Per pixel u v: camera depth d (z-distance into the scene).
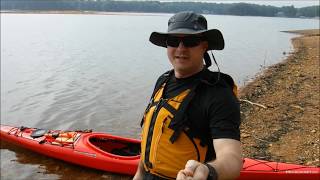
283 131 9.23
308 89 13.78
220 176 1.78
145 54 31.52
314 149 7.89
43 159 8.98
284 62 23.47
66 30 65.19
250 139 8.89
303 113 10.58
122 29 70.19
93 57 29.27
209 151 2.23
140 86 17.62
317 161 7.36
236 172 1.88
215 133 2.05
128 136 10.66
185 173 1.65
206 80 2.24
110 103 14.31
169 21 2.42
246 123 10.13
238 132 2.07
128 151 8.75
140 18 141.00
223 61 26.03
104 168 8.11
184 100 2.22
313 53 26.89
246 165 6.99
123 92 16.27
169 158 2.26
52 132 9.50
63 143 8.82
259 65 23.61
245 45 39.06
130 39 47.53
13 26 75.12
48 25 81.12
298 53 28.52
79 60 27.41
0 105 14.10
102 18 133.88
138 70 22.62
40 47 36.97
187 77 2.34
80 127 11.52
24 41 43.19
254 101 12.51
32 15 156.50
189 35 2.27
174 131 2.23
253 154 7.99
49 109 13.51
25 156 9.18
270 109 11.33
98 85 17.88
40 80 19.28
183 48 2.30
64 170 8.45
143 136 2.51
